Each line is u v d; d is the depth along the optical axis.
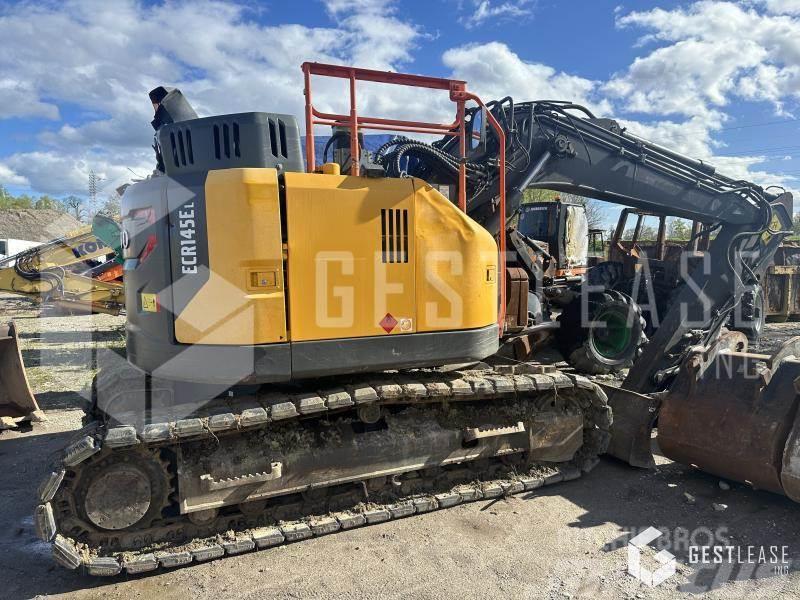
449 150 6.05
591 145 6.46
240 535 3.73
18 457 5.50
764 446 4.14
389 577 3.41
